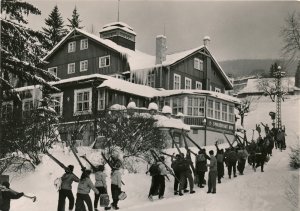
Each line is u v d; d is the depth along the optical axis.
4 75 22.86
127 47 46.81
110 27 46.78
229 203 15.04
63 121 24.61
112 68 42.41
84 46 44.50
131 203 15.95
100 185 14.41
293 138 30.83
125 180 18.89
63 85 35.62
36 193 17.05
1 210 11.96
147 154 22.67
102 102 33.75
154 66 40.47
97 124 24.41
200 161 18.23
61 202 13.12
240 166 20.67
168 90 37.56
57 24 46.44
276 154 25.95
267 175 19.23
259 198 15.75
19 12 22.78
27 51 22.61
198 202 14.99
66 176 13.30
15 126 20.77
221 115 38.12
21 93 31.61
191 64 43.00
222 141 37.50
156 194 16.25
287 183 17.27
